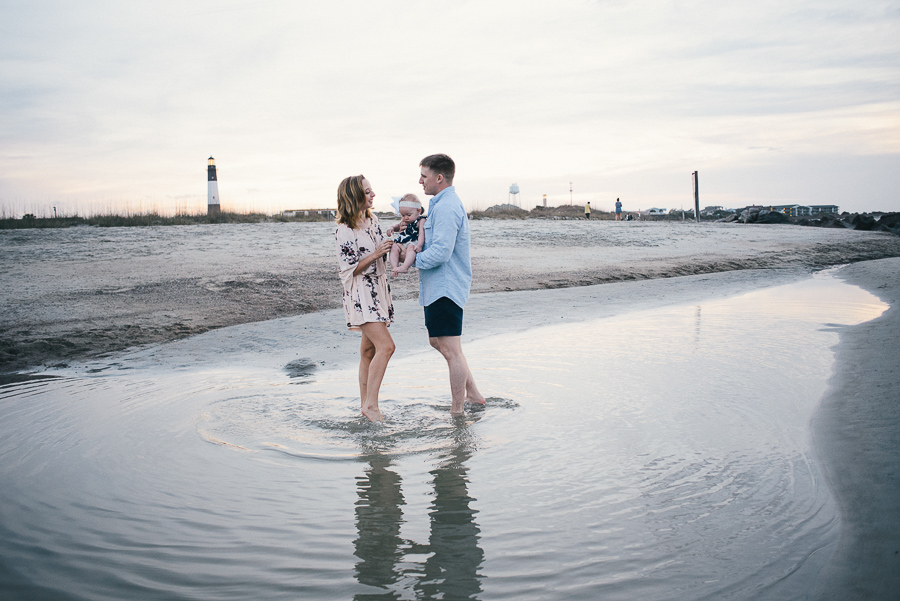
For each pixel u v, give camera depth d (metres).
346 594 2.21
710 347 6.39
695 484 3.04
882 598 2.03
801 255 21.06
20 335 7.32
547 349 6.53
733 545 2.44
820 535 2.48
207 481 3.24
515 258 16.67
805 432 3.68
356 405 4.66
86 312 8.53
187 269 12.13
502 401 4.65
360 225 4.41
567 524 2.69
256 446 3.77
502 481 3.18
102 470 3.41
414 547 2.53
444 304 4.39
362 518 2.81
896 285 12.05
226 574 2.35
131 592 2.23
